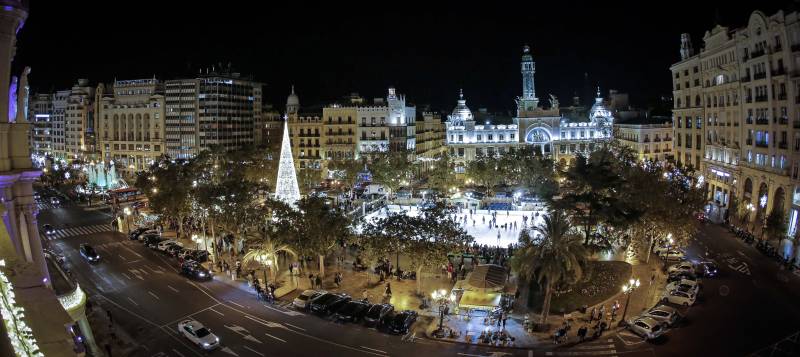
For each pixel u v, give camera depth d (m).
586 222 71.88
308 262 82.62
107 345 50.12
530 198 121.94
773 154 96.56
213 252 84.12
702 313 58.94
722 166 118.62
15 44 35.78
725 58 116.81
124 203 134.75
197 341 52.78
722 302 62.00
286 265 81.56
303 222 72.38
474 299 58.53
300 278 75.44
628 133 176.50
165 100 196.75
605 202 70.62
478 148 191.12
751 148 105.06
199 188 90.38
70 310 42.53
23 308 16.64
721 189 120.38
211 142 190.62
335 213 75.69
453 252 72.50
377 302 65.31
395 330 56.31
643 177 83.75
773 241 88.56
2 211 29.56
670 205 75.44
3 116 34.88
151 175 118.62
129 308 63.47
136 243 94.75
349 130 172.62
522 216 114.94
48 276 38.84
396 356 51.28
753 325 55.34
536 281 65.69
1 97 34.62
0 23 33.75
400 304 64.75
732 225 99.69
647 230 75.50
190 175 116.75
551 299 62.72
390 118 172.25
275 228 75.94
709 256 80.94
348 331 57.34
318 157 176.00
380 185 136.62
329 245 73.12
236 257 84.62
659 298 64.38
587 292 63.81
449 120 193.75
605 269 68.94
